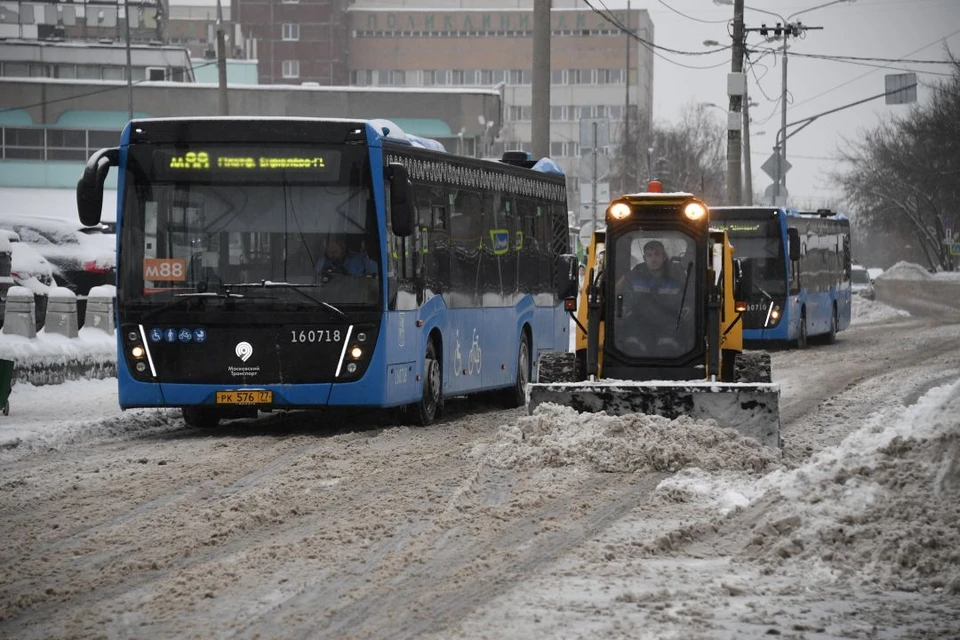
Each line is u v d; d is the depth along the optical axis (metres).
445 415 49.38
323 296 41.00
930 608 20.11
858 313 138.38
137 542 25.05
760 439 35.16
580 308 41.19
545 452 33.50
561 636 18.45
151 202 41.50
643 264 39.47
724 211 86.88
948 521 23.42
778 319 85.88
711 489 29.75
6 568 23.03
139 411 46.44
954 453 24.91
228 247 41.28
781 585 21.55
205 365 41.22
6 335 56.53
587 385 35.94
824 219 98.31
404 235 40.66
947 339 94.62
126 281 41.53
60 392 53.38
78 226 86.50
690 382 36.06
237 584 21.75
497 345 51.50
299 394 41.00
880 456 25.92
